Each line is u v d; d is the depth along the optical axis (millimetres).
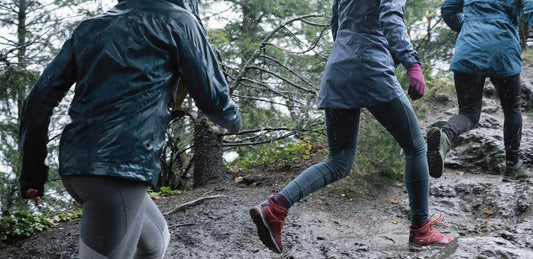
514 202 3887
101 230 1687
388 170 4809
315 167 2807
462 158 5215
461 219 3877
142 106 1729
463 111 3799
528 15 3641
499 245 2576
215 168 5504
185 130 6195
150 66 1754
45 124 1776
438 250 2949
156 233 2016
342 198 4406
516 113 4184
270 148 6316
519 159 4711
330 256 3039
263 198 4473
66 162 1693
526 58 8164
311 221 3842
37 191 1914
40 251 3586
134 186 1725
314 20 7434
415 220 3016
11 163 5156
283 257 3164
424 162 2920
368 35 2809
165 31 1786
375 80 2742
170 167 6566
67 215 4590
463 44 3916
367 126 4898
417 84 2582
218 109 1916
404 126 2809
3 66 4914
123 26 1770
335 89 2822
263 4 8188
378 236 3449
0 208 5199
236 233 3635
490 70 3822
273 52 7523
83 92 1733
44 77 1761
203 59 1841
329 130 2910
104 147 1663
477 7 4012
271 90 6000
